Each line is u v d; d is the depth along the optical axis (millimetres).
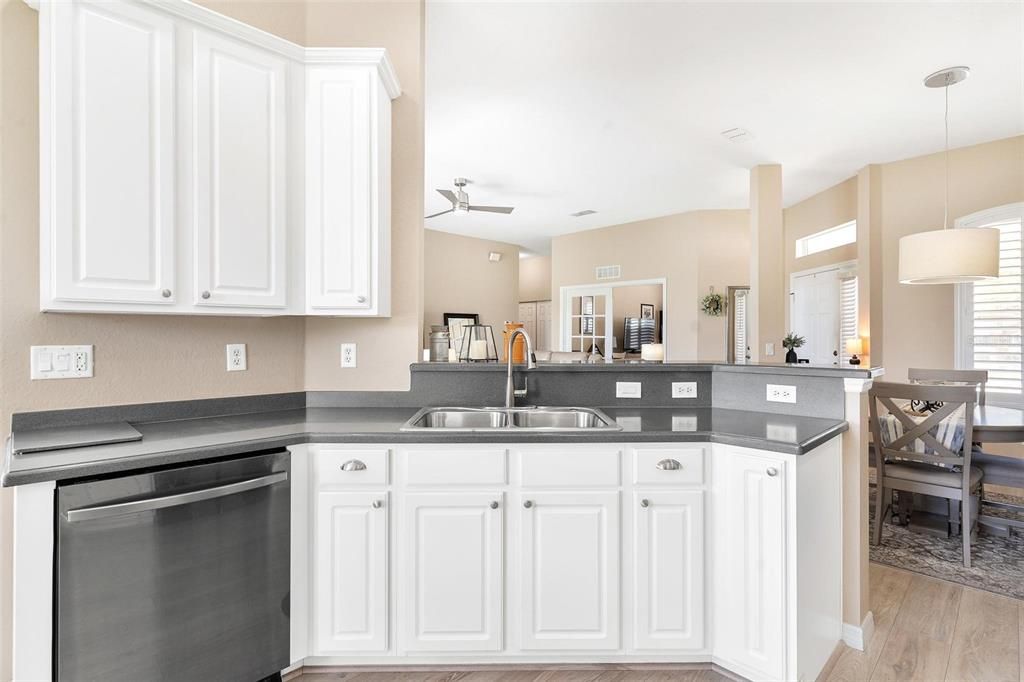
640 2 2572
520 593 1780
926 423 2832
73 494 1292
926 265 3240
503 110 3850
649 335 8219
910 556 2873
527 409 2328
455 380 2400
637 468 1774
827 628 1870
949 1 2564
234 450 1579
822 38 2891
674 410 2342
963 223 4441
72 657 1288
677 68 3227
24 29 1602
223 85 1772
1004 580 2570
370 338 2375
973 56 3066
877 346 4895
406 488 1760
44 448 1420
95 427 1727
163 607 1426
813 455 1745
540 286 10844
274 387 2268
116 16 1551
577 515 1771
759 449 1664
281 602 1672
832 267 5652
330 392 2367
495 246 8844
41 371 1671
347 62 2002
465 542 1766
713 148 4590
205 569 1504
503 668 1857
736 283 6691
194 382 2027
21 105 1602
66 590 1281
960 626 2154
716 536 1777
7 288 1606
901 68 3211
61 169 1480
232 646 1562
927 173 4660
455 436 1758
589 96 3617
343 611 1749
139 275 1605
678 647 1775
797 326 6328
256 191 1854
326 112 2004
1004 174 4246
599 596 1775
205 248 1737
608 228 7746
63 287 1488
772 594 1636
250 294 1846
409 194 2387
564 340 8320
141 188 1604
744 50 3021
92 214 1524
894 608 2303
